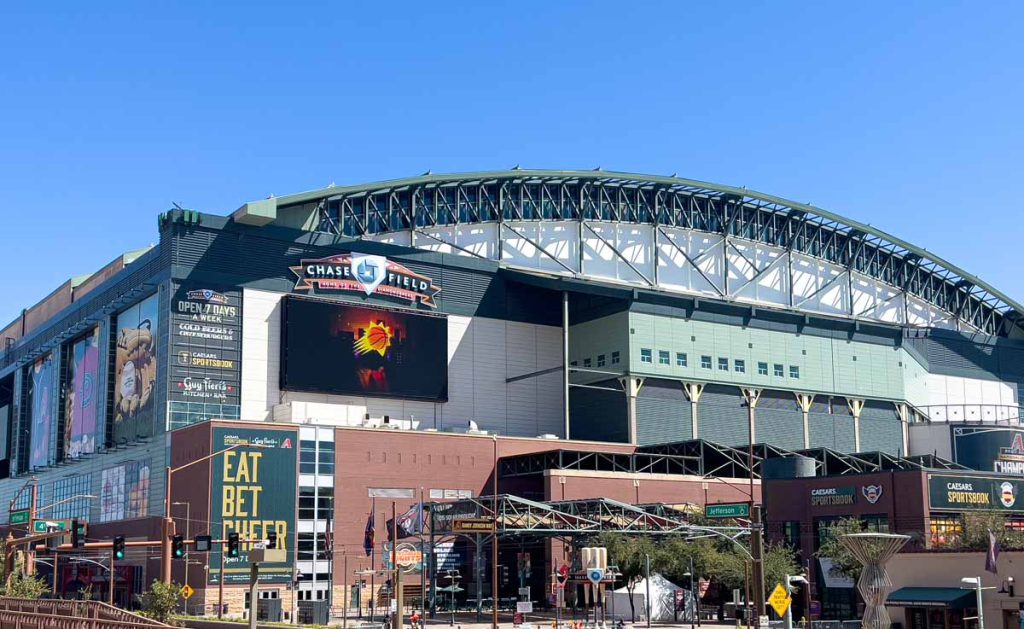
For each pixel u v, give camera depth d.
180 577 103.56
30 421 153.88
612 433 126.25
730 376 132.88
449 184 130.25
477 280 129.88
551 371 125.62
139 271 121.06
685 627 83.19
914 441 146.00
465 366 127.00
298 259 119.31
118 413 122.88
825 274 151.38
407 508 111.50
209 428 102.81
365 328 120.38
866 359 144.88
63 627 64.50
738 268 144.38
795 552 92.44
